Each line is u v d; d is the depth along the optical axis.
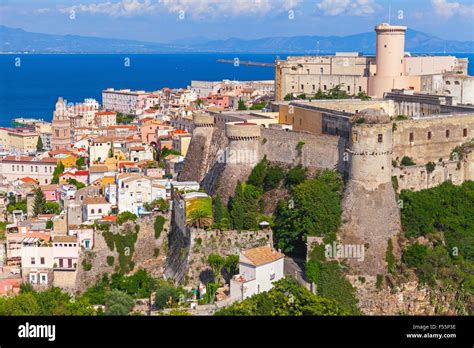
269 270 175.88
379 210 191.50
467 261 192.75
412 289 184.75
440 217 199.50
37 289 197.50
